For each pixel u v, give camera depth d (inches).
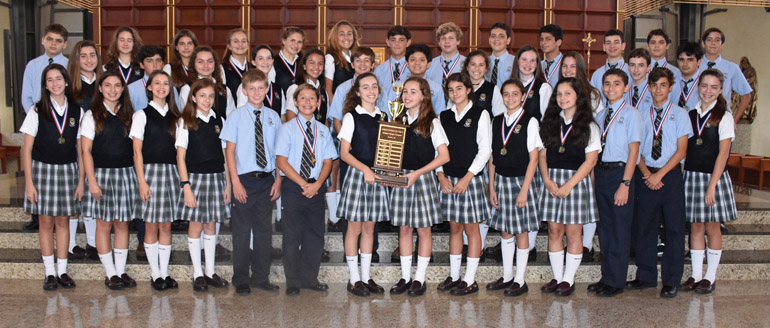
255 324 151.3
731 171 388.2
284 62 210.8
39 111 173.3
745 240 213.8
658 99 179.5
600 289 179.5
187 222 214.2
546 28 217.0
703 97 179.8
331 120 205.8
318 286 179.5
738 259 200.8
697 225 183.9
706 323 155.3
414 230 208.5
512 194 174.2
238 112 173.0
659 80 177.6
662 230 214.1
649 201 179.9
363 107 173.3
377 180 165.9
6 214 223.3
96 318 154.3
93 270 189.8
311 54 195.6
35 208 174.7
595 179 179.5
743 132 462.0
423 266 177.9
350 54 215.0
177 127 174.1
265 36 380.2
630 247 192.5
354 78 206.7
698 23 436.5
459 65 208.1
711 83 177.2
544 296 177.3
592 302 172.1
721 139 177.3
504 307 166.7
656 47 217.0
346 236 176.4
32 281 187.9
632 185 176.9
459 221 172.2
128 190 177.3
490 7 380.8
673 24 437.1
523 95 174.7
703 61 235.6
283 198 174.1
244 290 175.3
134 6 382.3
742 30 483.5
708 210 179.9
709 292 181.5
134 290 178.9
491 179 179.8
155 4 380.2
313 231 176.1
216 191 175.0
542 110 192.1
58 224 179.9
